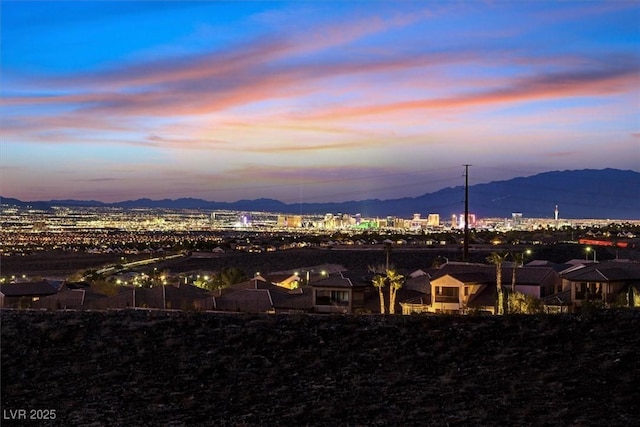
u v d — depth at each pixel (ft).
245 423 77.20
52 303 209.15
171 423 77.71
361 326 107.55
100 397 85.20
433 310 200.75
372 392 85.56
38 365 94.22
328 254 531.91
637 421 75.46
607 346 97.96
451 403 81.92
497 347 98.73
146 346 100.01
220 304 207.51
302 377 90.43
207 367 92.27
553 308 188.65
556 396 82.94
